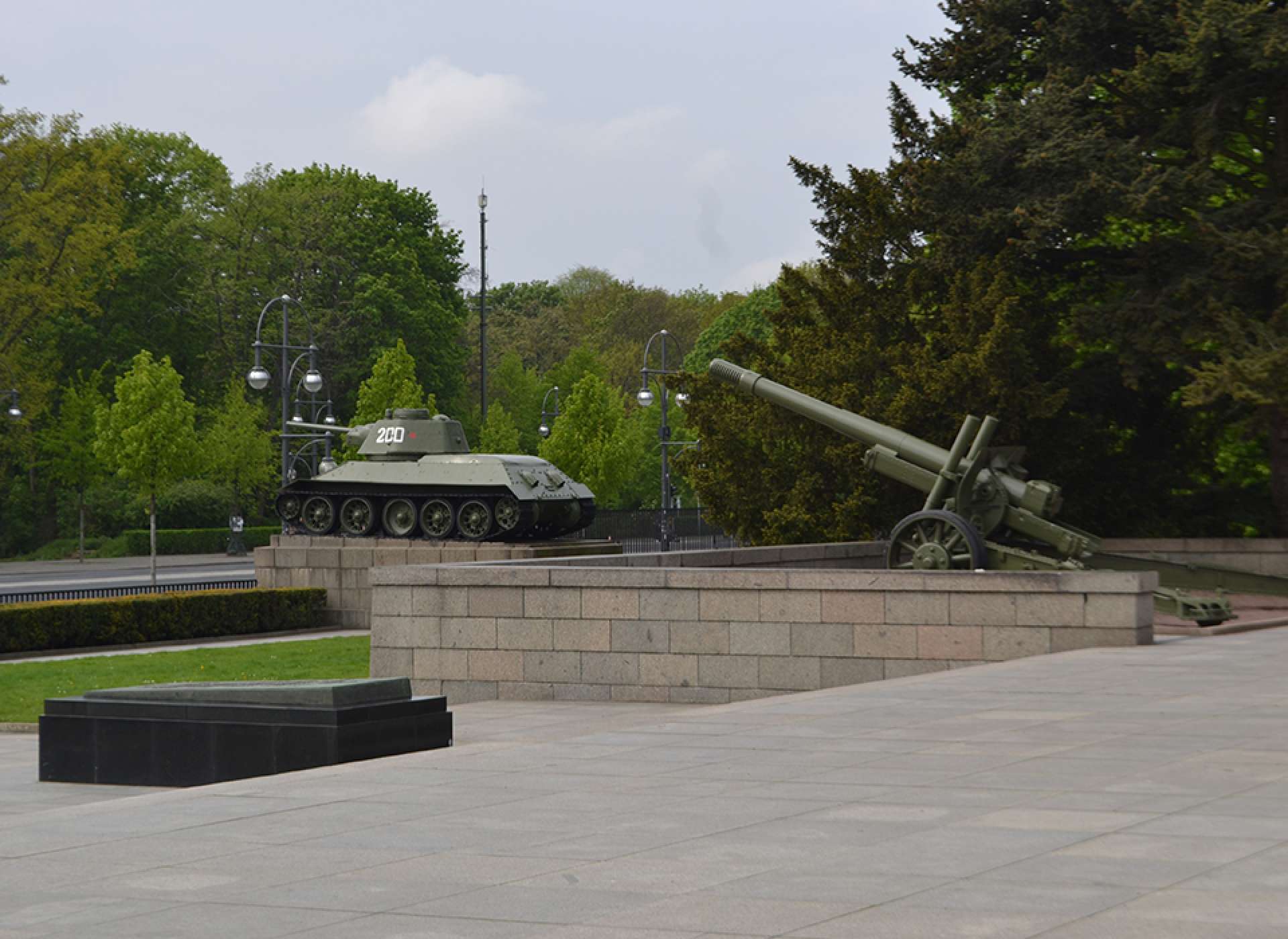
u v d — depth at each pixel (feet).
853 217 105.81
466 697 62.28
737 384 87.97
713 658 58.49
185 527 238.07
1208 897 18.86
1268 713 37.24
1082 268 99.86
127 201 257.75
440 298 278.46
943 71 101.30
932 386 90.53
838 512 96.17
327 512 128.06
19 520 242.78
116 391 140.05
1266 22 83.41
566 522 131.44
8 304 226.99
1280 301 87.51
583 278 425.69
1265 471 104.88
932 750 32.40
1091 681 44.57
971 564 68.28
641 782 29.40
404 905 19.51
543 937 17.67
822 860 21.62
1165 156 97.66
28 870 22.39
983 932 17.37
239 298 252.01
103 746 41.01
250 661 83.97
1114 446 100.83
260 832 25.17
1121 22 92.17
